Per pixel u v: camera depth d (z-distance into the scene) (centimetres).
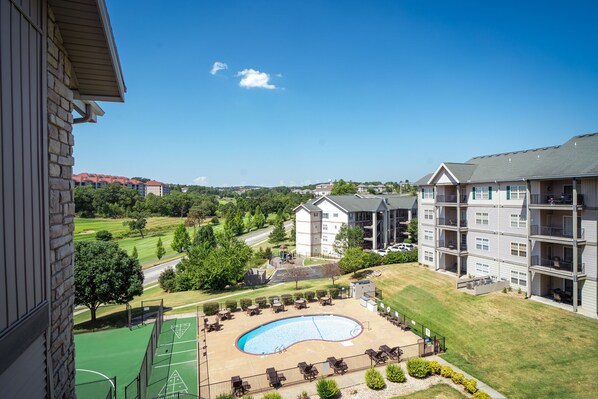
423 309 2866
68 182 731
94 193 12369
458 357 2109
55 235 653
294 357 2166
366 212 6081
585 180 2533
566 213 2747
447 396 1706
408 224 6438
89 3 639
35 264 552
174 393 1744
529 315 2491
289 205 13100
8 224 464
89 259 2817
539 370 1880
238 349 2289
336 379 1884
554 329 2258
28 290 525
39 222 570
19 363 500
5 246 455
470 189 3538
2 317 445
